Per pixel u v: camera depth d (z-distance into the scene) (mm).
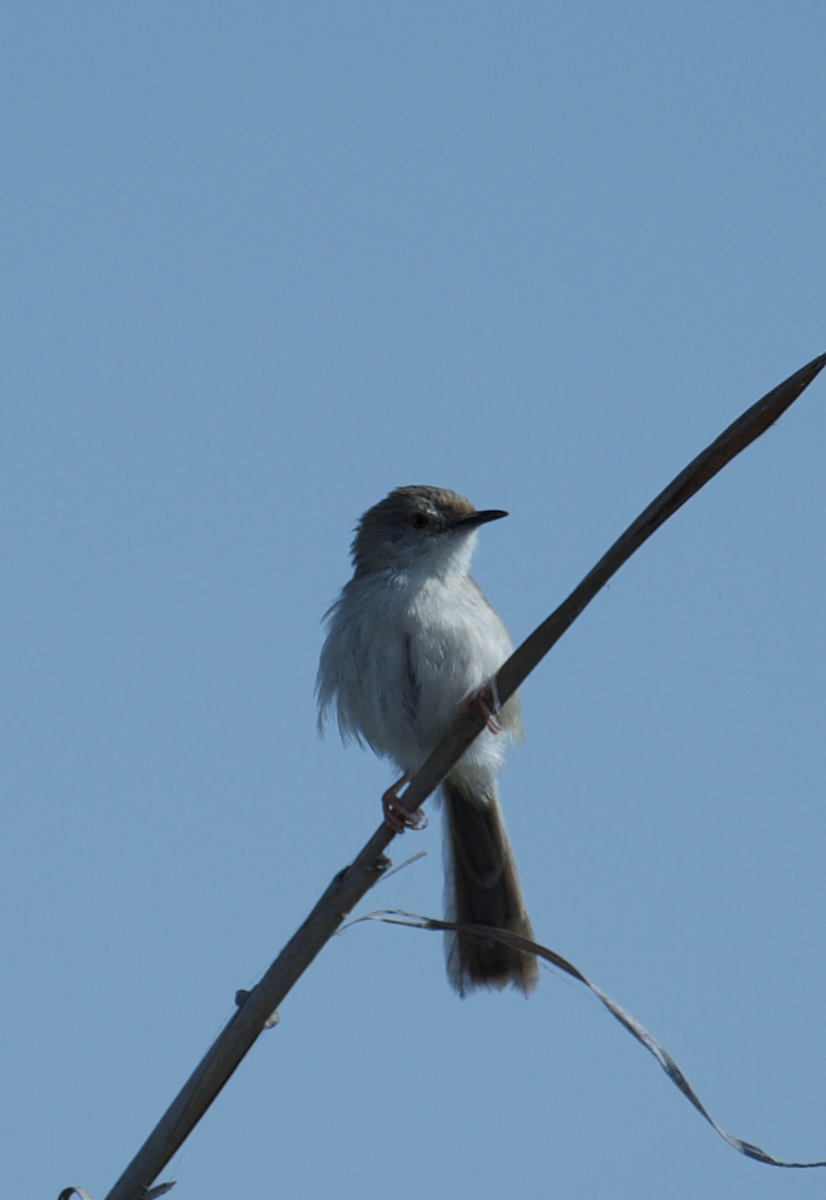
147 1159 6641
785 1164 6102
